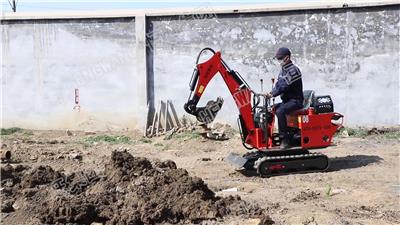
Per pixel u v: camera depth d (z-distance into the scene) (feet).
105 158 39.63
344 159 38.19
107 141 48.70
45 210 23.89
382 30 48.55
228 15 50.52
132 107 53.11
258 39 50.19
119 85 53.31
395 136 46.39
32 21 54.75
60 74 54.65
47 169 30.27
